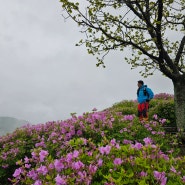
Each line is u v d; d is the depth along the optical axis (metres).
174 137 11.10
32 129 13.43
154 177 4.24
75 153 4.80
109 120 10.75
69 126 10.27
